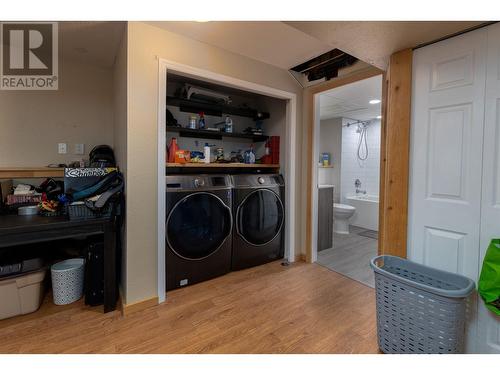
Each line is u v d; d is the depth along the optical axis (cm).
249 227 266
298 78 281
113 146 258
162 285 200
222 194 245
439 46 139
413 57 149
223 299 207
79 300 204
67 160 245
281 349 150
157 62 189
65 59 240
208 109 282
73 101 246
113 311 188
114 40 205
